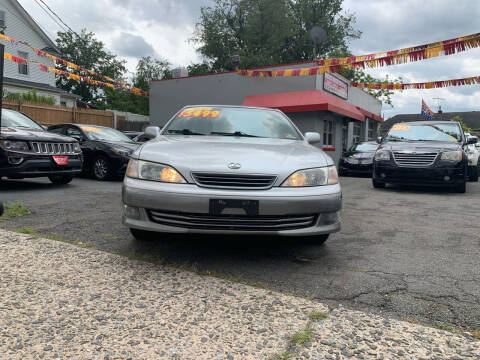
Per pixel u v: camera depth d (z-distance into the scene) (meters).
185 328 2.03
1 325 2.01
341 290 2.60
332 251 3.51
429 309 2.34
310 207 2.92
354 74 34.47
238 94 16.98
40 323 2.04
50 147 6.71
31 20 24.67
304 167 3.06
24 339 1.89
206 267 2.99
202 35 35.97
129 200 2.96
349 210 5.78
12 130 6.55
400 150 8.06
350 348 1.88
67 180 7.79
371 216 5.31
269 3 33.19
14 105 14.45
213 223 2.87
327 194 3.01
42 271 2.74
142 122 22.14
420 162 7.79
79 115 17.42
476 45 8.27
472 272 3.00
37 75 25.55
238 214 2.82
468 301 2.46
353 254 3.43
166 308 2.24
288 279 2.79
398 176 7.98
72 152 7.12
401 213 5.57
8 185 7.48
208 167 2.91
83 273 2.73
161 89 19.33
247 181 2.90
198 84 18.11
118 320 2.09
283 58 37.03
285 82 15.60
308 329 2.03
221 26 35.75
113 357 1.76
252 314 2.19
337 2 35.44
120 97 48.88
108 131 9.86
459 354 1.84
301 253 3.42
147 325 2.05
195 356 1.79
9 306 2.21
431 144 8.16
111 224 4.25
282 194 2.86
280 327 2.06
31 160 6.38
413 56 9.27
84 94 47.25
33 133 6.66
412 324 2.12
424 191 8.42
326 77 15.65
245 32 34.94
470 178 11.05
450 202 6.74
